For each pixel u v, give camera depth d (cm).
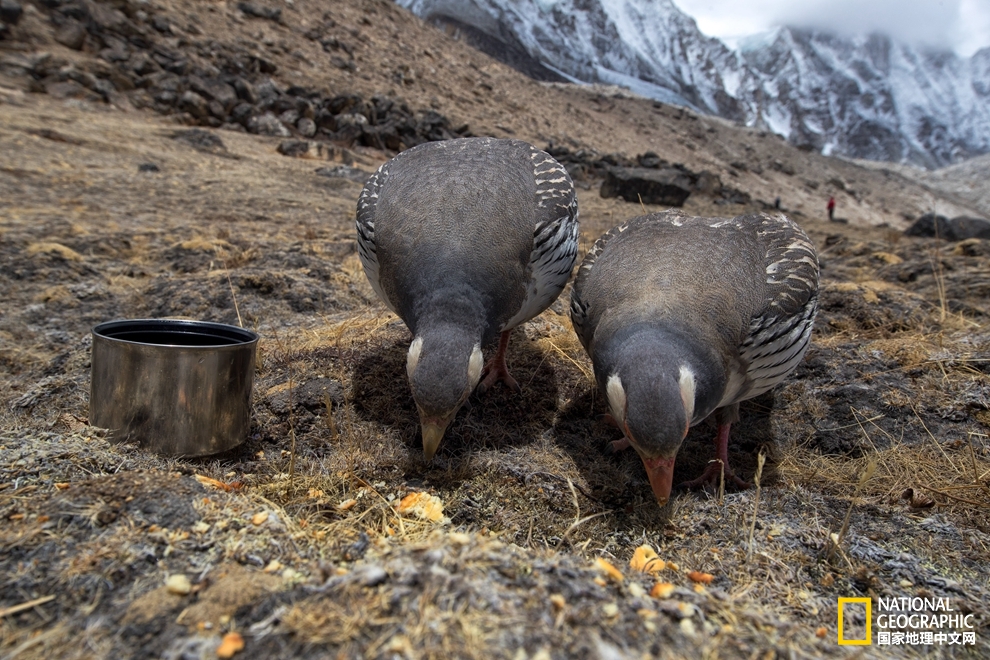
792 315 39
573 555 30
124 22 240
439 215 42
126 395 36
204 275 66
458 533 29
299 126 231
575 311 43
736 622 24
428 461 38
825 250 112
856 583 30
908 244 115
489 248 41
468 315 38
